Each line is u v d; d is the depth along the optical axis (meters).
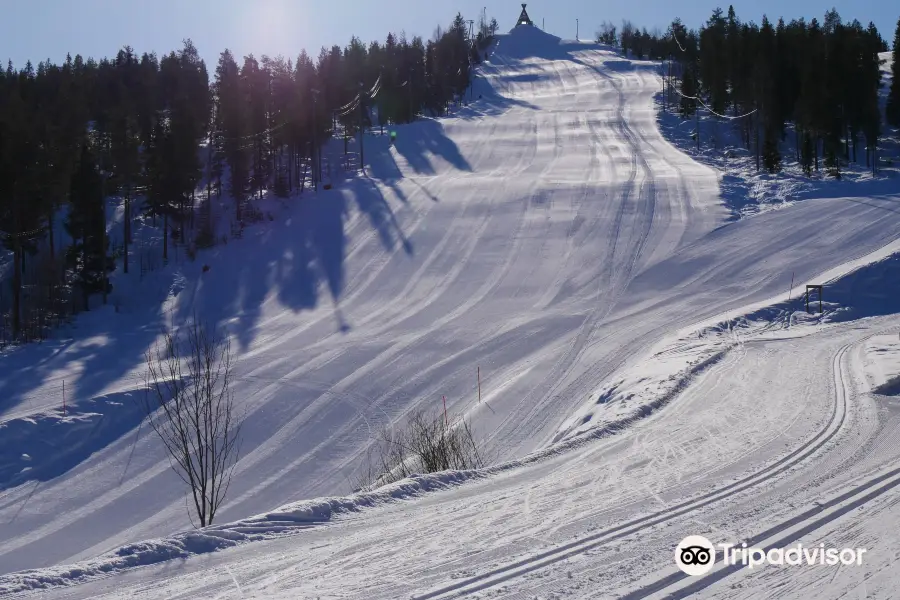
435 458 13.60
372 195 52.34
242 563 6.79
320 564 6.72
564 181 51.47
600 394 20.08
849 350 21.55
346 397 25.03
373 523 8.15
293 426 23.00
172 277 42.97
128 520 18.05
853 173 52.94
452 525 7.95
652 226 41.25
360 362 28.14
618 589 5.81
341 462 20.59
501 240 41.50
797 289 31.75
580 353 27.02
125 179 47.31
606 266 36.56
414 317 32.88
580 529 7.59
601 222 42.41
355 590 6.02
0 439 21.81
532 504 8.77
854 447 11.07
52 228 45.09
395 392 25.23
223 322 35.19
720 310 30.59
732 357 21.38
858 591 5.72
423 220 46.06
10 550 16.70
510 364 26.83
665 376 18.77
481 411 22.30
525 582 6.05
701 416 14.29
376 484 13.23
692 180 49.44
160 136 49.09
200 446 12.69
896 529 7.11
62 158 45.50
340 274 39.62
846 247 36.31
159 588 6.16
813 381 17.23
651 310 31.19
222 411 23.81
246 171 53.00
